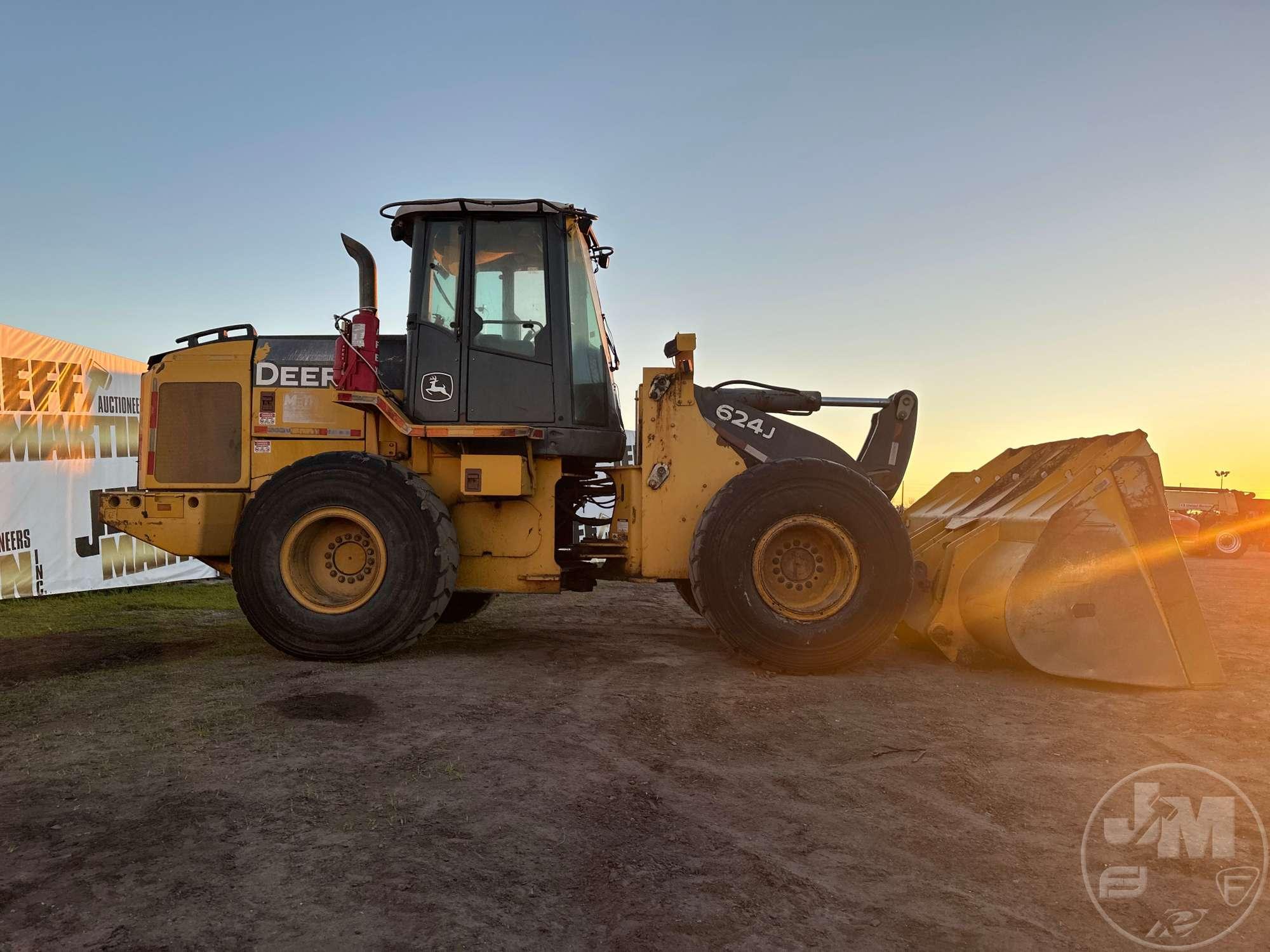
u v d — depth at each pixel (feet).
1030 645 15.99
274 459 19.10
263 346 19.43
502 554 18.40
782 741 12.32
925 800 10.31
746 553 16.57
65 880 7.67
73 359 28.19
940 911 7.79
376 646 16.83
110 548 29.66
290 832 8.75
